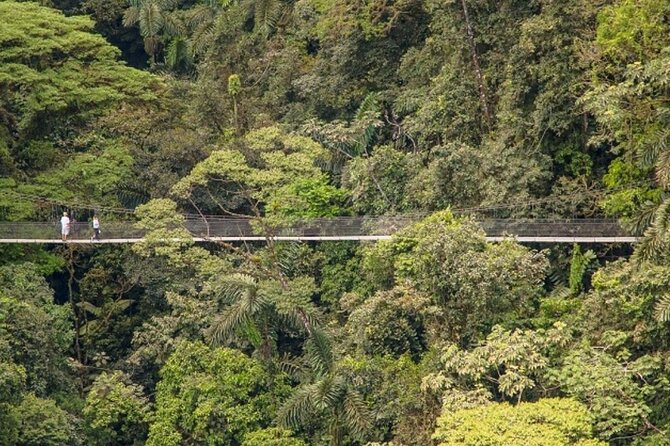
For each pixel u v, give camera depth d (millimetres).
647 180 113375
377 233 119875
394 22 136500
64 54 137000
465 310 105062
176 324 119438
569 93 118562
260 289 111125
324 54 140625
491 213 117750
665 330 98938
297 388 113375
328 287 121000
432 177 119562
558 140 120875
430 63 132125
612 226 114562
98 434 115000
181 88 144250
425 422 102000
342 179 128125
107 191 131250
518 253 105312
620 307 100688
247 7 150250
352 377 106688
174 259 121625
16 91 134625
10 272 121625
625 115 108500
